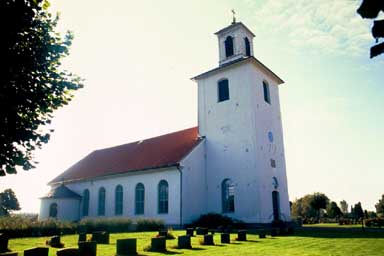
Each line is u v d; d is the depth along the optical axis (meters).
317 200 68.06
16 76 7.36
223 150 29.80
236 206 27.77
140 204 31.25
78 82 8.77
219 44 33.06
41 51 7.87
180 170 28.36
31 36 7.80
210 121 31.53
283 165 31.42
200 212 29.05
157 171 30.31
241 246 14.98
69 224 25.34
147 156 34.09
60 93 8.44
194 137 33.03
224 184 29.17
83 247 12.30
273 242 16.33
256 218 26.34
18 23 7.21
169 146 34.00
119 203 33.44
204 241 16.20
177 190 28.19
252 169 27.50
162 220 27.12
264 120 30.11
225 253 12.73
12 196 72.56
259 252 12.83
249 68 29.80
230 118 30.05
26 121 7.79
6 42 7.05
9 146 7.46
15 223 22.70
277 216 28.78
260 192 26.80
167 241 17.69
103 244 16.67
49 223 24.30
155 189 30.08
